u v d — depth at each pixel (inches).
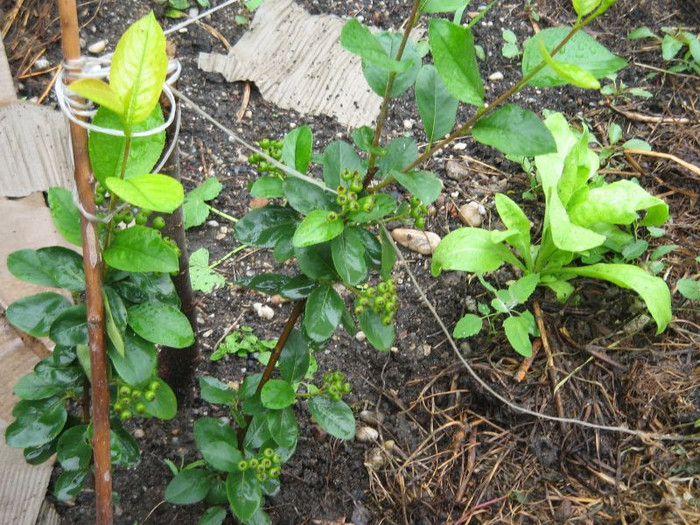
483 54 45.1
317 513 31.0
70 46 17.4
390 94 22.0
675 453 31.3
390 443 32.9
